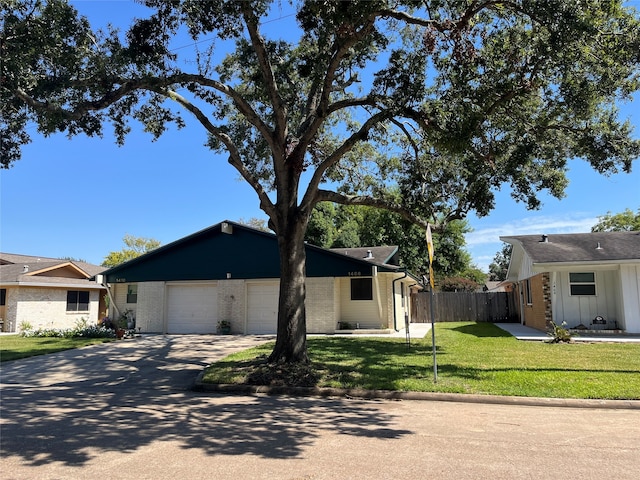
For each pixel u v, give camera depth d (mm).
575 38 8398
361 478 4586
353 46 11188
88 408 8062
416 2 9336
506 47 10086
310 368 10383
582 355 12320
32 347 16750
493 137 11789
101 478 4625
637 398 7945
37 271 26812
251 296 21391
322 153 15141
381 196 15430
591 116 10969
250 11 9344
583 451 5441
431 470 4805
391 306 21094
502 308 29156
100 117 11820
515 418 7152
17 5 9180
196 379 10453
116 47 10547
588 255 17766
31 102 9469
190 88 11969
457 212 12859
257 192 11508
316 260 20312
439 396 8539
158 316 22203
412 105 10445
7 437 6199
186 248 22172
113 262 49844
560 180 12594
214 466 4961
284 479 4566
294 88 13367
